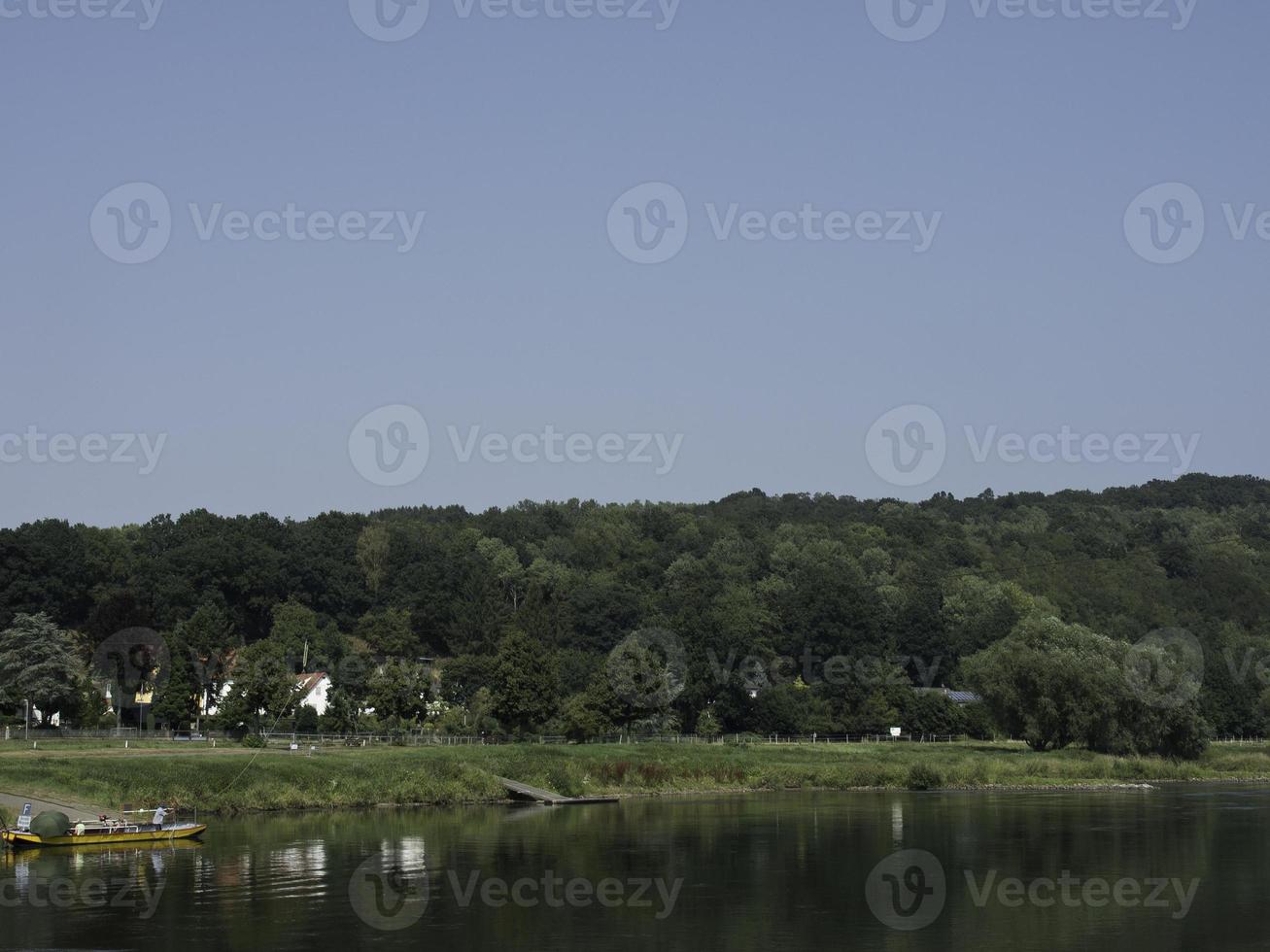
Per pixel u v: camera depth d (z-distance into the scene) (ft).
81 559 618.03
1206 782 448.65
